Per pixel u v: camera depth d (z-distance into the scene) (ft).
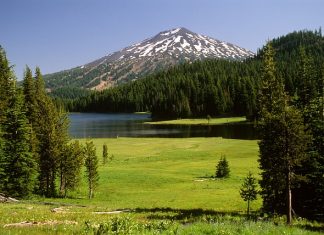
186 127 563.48
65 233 47.26
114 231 45.88
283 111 101.65
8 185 155.63
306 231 61.52
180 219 96.17
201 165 256.73
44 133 186.39
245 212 129.29
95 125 628.28
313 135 110.63
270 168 105.50
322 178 107.14
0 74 173.37
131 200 158.20
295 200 114.93
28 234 45.78
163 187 190.60
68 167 181.68
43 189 185.78
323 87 117.50
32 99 204.44
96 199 165.89
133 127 582.35
